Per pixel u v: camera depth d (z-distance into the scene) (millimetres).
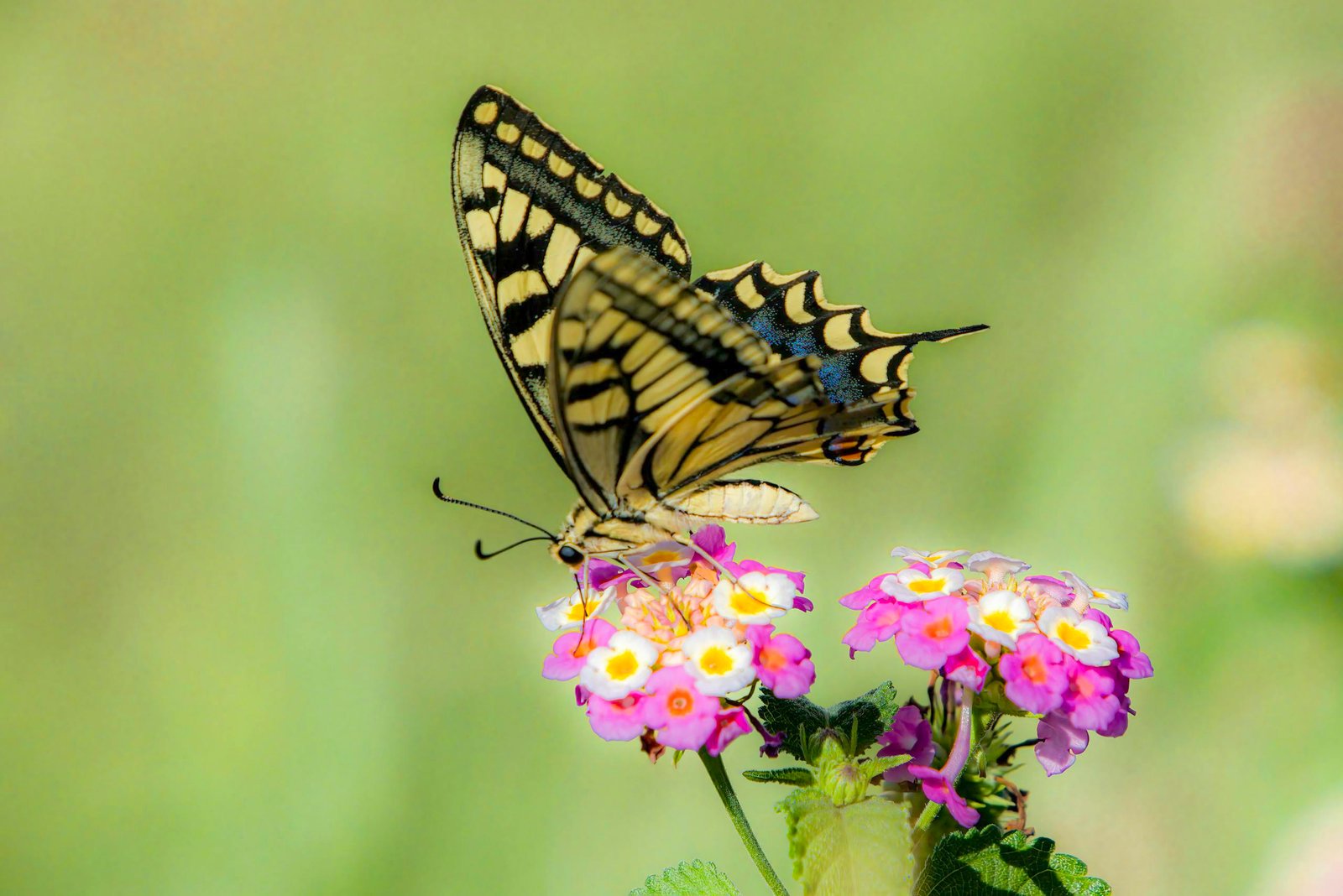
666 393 1412
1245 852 1480
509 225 1427
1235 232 1516
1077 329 1596
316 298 1609
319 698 1509
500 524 1539
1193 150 1607
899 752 1399
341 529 1522
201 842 1504
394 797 1504
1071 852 1495
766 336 1441
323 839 1500
